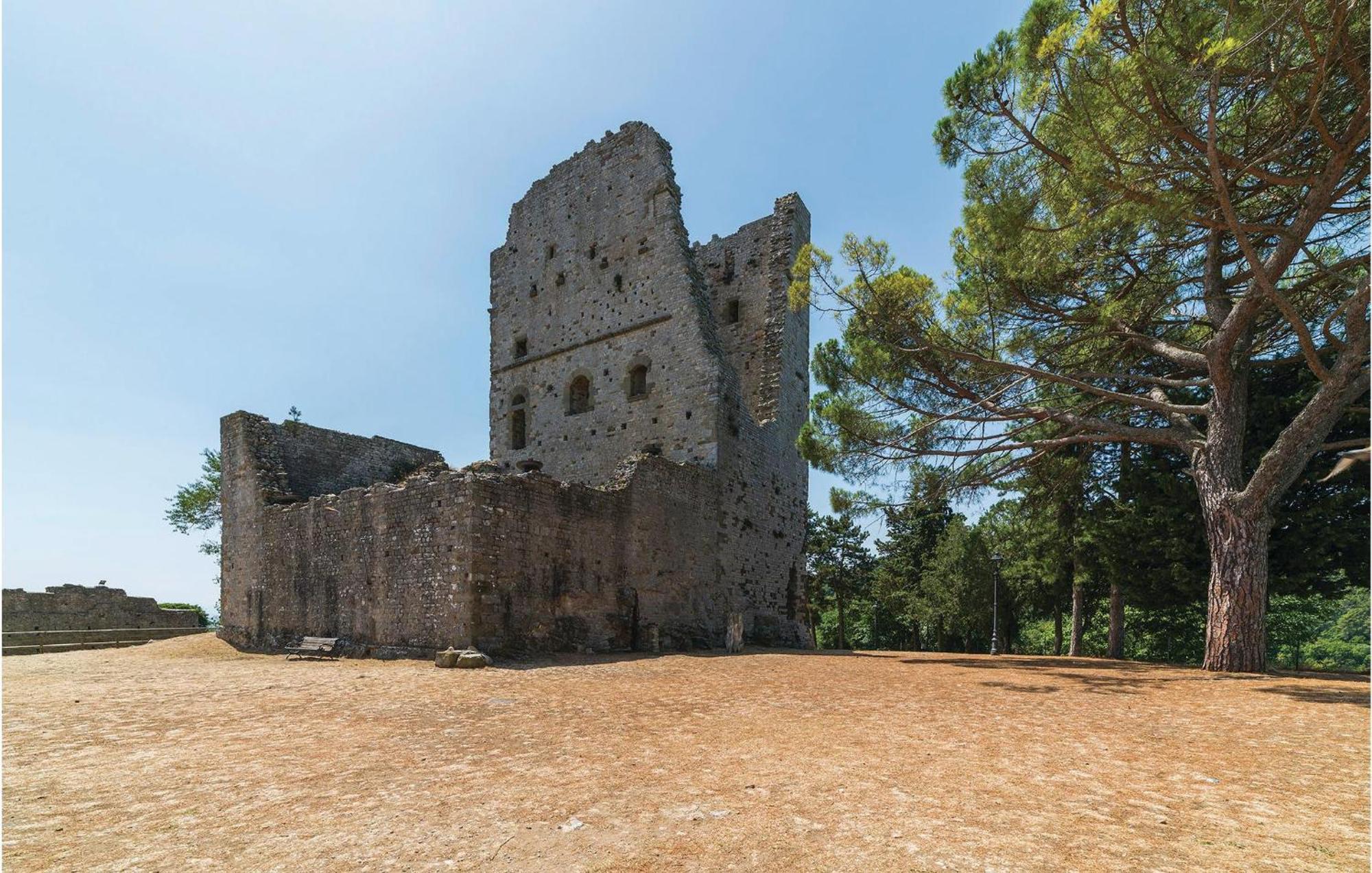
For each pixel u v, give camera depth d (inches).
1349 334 462.0
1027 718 333.4
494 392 1206.3
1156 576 753.0
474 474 611.5
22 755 257.0
